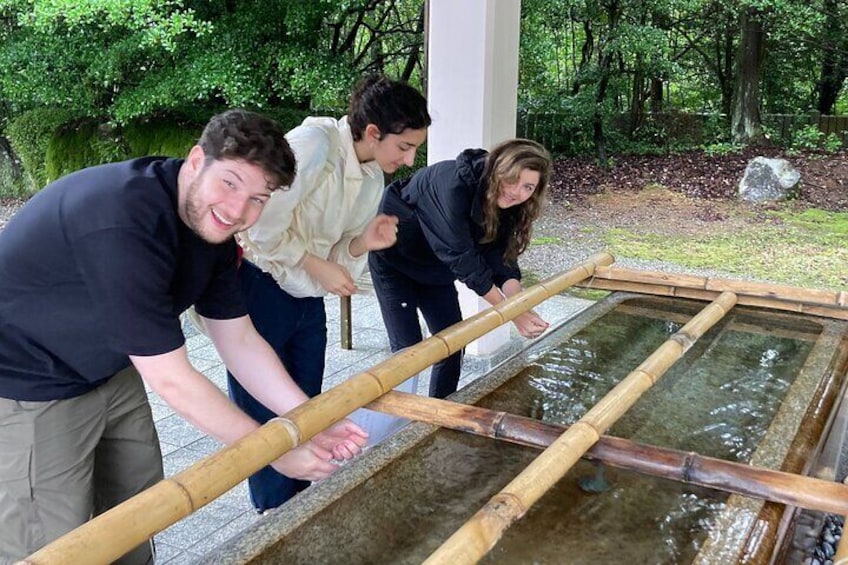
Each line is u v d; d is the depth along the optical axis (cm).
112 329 112
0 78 709
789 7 823
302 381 217
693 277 248
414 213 230
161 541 206
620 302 249
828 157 863
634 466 129
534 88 930
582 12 862
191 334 390
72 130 720
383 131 182
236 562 105
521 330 232
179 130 692
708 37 994
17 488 130
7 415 127
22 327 122
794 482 120
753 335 221
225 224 115
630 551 116
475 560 94
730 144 912
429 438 146
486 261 238
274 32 677
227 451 112
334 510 121
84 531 90
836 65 955
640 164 902
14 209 745
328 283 192
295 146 174
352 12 766
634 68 913
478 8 299
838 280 546
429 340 170
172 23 589
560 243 662
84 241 111
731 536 110
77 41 660
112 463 153
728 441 162
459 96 313
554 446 125
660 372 160
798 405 160
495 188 205
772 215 735
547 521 125
